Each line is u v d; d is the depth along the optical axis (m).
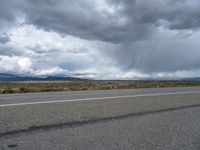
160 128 4.92
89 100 9.75
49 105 8.04
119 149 3.55
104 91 16.81
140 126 5.09
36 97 11.41
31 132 4.48
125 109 7.30
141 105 8.29
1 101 9.34
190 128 4.97
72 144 3.75
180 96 12.13
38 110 6.90
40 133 4.42
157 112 6.97
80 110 6.96
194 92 15.30
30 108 7.30
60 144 3.74
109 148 3.58
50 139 4.02
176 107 8.09
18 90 19.12
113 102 9.04
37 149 3.49
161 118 6.06
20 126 4.92
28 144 3.73
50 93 14.95
